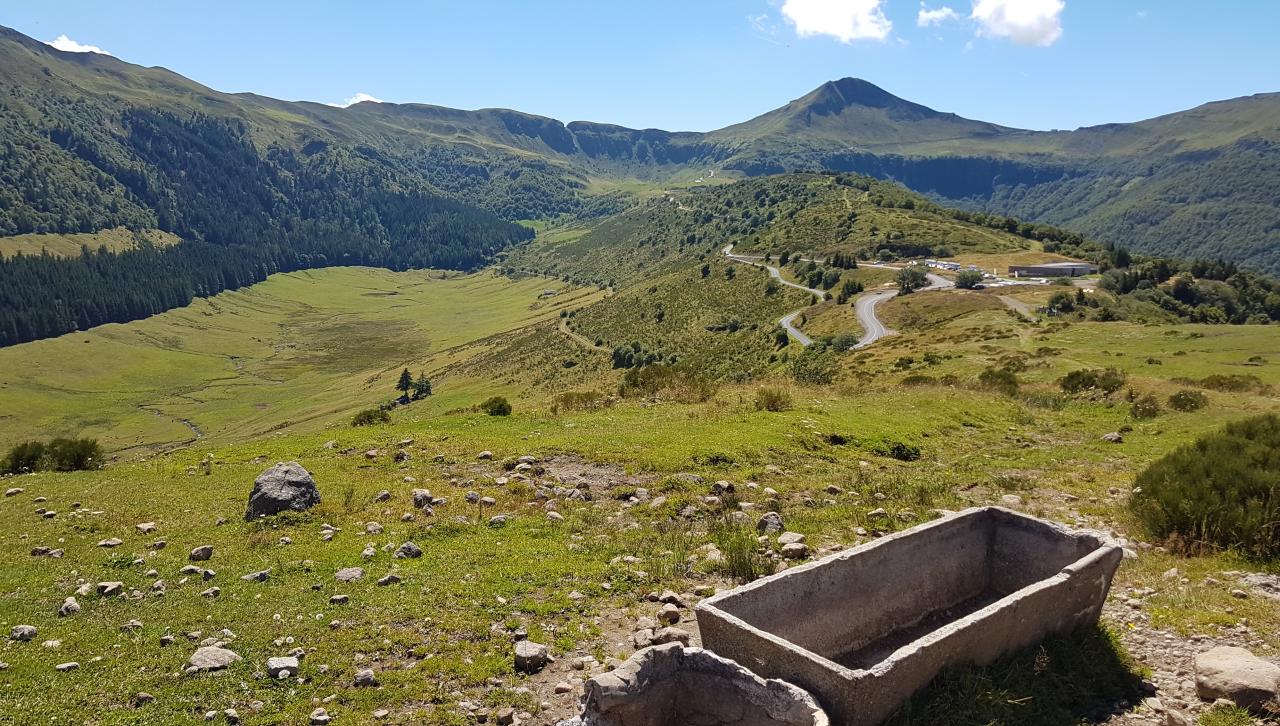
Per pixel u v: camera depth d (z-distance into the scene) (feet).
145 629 26.30
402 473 48.98
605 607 28.32
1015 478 49.88
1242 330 207.82
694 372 89.40
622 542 35.60
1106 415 83.35
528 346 539.29
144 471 54.03
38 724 20.12
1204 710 21.25
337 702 21.75
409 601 28.48
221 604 28.60
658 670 18.95
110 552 35.14
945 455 58.03
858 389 89.25
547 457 51.55
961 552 28.81
